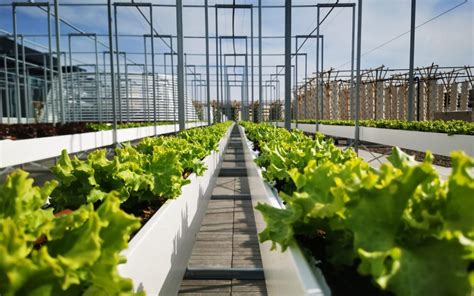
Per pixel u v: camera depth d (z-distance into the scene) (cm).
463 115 1476
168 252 222
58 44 880
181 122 795
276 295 187
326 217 128
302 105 3825
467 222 96
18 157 569
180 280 270
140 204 251
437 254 96
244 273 313
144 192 242
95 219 103
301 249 138
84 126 1066
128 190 226
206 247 378
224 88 3167
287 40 747
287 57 750
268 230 150
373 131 1029
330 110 2920
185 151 371
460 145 673
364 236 102
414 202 110
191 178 348
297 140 462
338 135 1361
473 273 87
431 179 119
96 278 103
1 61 2280
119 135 1019
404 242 102
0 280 89
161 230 201
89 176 210
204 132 819
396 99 2398
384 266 95
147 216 226
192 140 577
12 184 122
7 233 93
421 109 2147
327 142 317
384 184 109
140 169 235
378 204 105
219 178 785
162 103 2638
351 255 118
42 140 636
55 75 2295
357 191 109
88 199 195
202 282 305
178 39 782
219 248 375
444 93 2200
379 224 104
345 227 114
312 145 304
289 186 244
